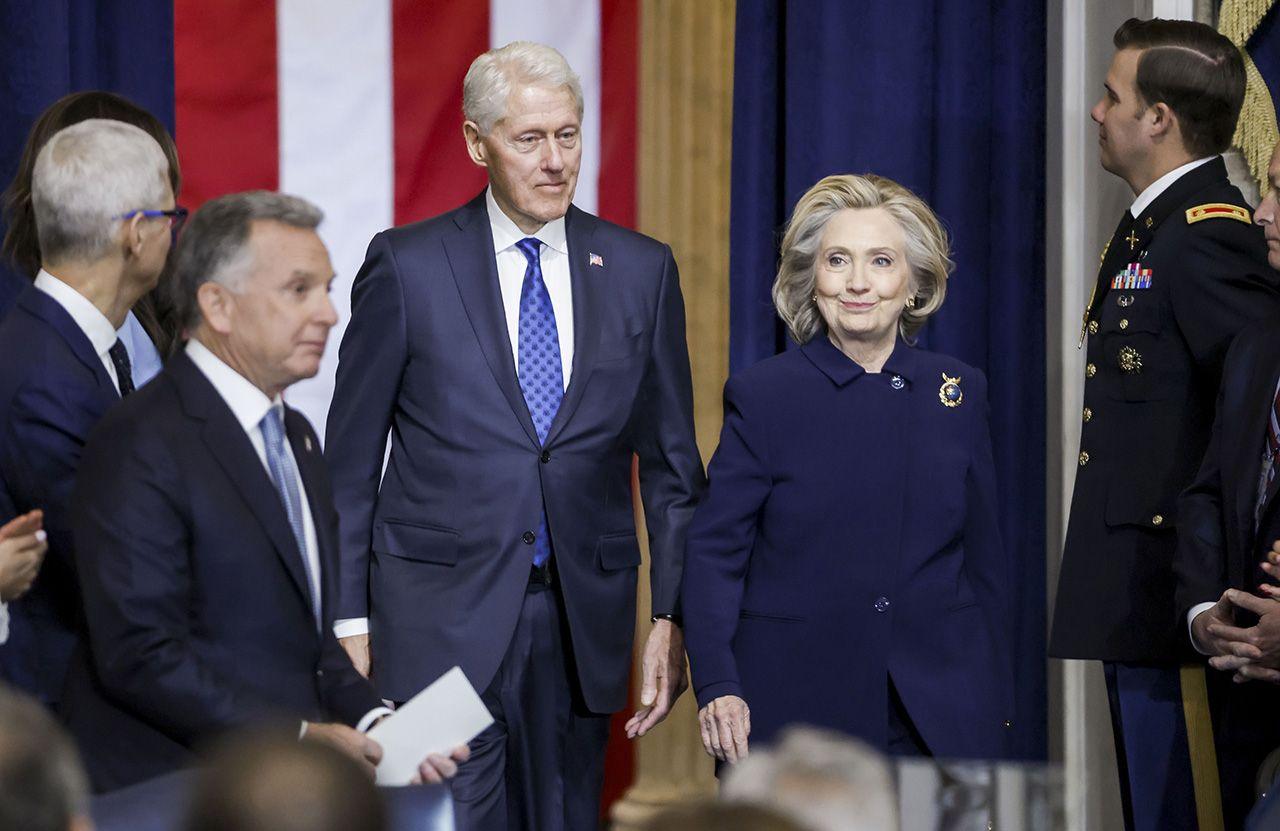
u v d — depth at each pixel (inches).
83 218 410.0
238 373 382.9
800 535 483.5
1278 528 471.8
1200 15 629.9
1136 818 547.8
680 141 688.4
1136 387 543.2
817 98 692.7
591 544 508.4
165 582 365.7
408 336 503.2
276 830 165.8
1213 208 531.2
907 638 479.2
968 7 705.6
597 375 509.0
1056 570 701.3
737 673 480.4
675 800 688.4
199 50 656.4
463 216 518.6
